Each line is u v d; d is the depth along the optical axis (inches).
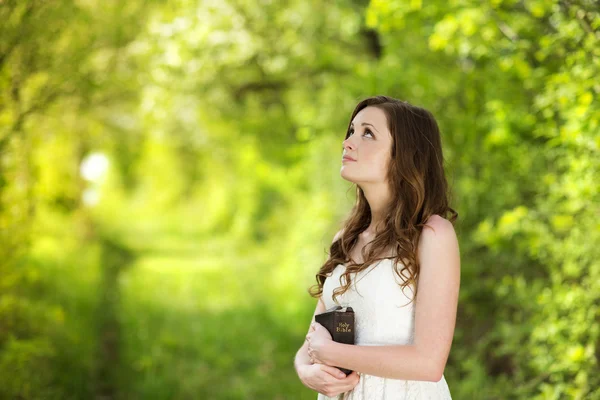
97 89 220.7
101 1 205.3
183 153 950.4
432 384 80.0
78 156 455.2
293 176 476.7
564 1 123.0
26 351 173.3
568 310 148.3
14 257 193.9
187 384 214.8
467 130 195.6
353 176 82.7
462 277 193.6
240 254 559.5
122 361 235.6
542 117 165.5
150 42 234.2
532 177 175.3
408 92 221.0
